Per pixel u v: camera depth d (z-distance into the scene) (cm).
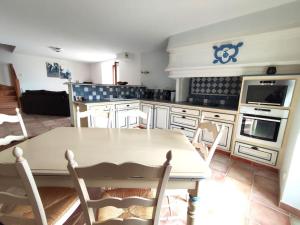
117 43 404
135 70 528
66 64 764
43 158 98
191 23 267
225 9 218
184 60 315
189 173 87
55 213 93
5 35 360
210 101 350
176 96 365
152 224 74
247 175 212
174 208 151
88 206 70
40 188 112
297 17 193
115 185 92
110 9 225
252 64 232
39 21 275
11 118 145
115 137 139
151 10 225
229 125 259
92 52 537
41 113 552
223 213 147
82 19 262
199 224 134
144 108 402
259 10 219
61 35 353
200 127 146
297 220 141
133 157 102
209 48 277
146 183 91
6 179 84
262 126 227
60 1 207
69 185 92
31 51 571
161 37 343
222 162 248
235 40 246
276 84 205
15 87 600
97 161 95
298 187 143
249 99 233
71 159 61
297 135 144
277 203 161
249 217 143
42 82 705
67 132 151
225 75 267
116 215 94
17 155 60
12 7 225
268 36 217
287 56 207
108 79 763
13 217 77
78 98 350
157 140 134
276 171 220
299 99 182
